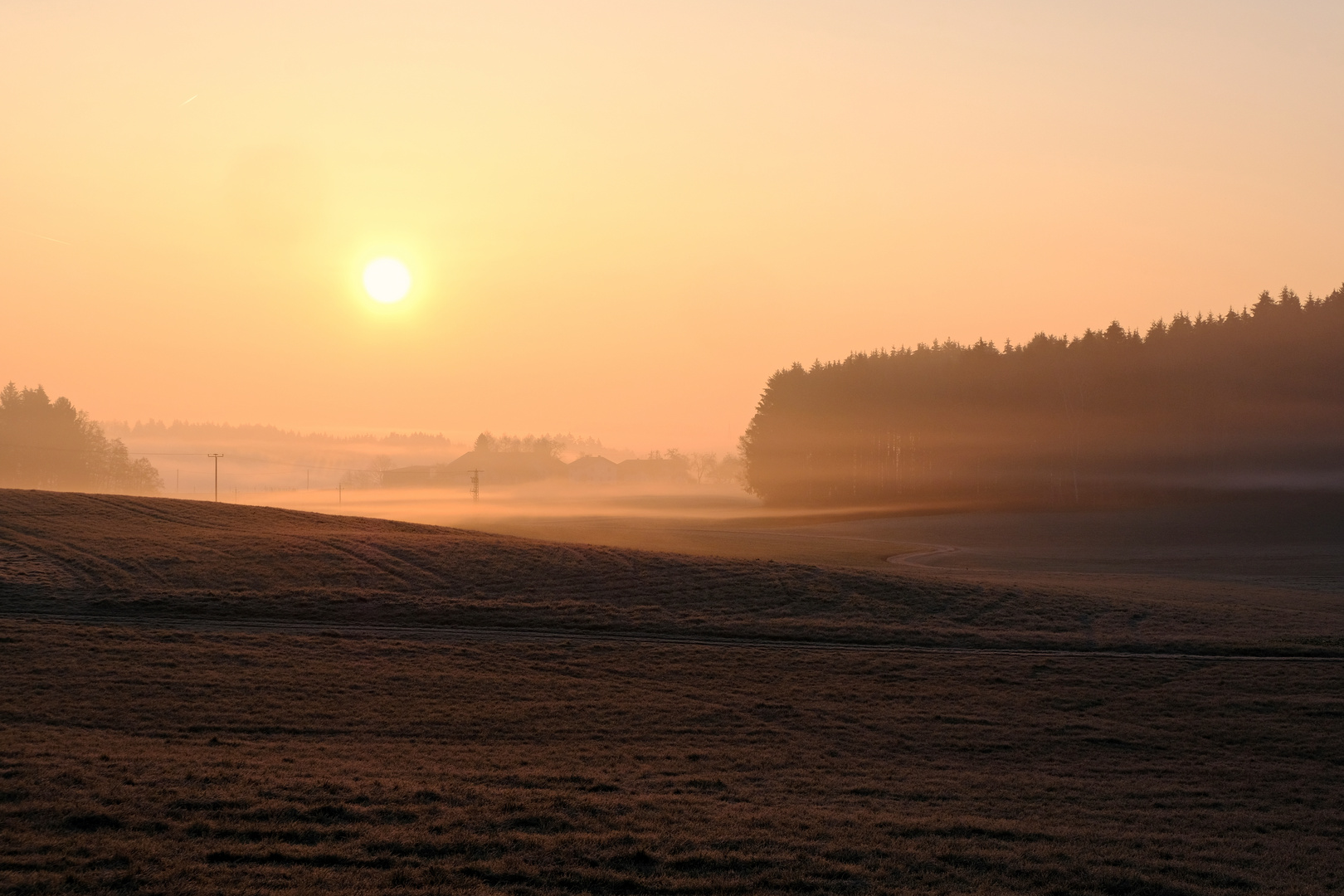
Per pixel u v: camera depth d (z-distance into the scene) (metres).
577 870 14.87
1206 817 21.02
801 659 36.59
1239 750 27.12
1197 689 33.34
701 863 15.68
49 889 13.11
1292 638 41.03
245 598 42.50
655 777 22.03
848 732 28.09
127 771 19.05
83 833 15.36
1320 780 24.44
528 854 15.51
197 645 34.25
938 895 14.93
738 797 20.56
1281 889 16.09
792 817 18.77
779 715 29.58
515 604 43.78
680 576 50.28
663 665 35.25
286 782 18.69
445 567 50.19
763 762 24.41
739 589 48.03
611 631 40.50
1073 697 32.38
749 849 16.45
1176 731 28.77
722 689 32.38
